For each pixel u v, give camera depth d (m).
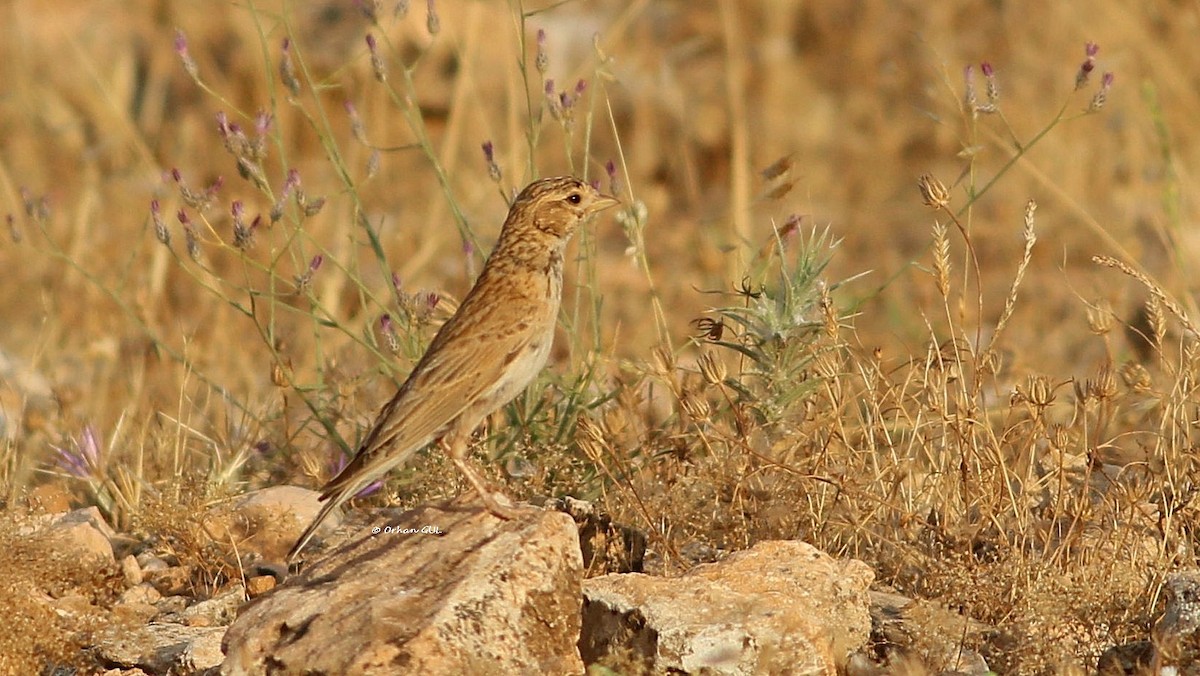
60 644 11.01
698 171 26.34
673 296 21.09
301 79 26.64
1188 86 24.33
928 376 12.74
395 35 26.05
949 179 24.89
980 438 13.19
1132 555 11.54
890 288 21.41
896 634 10.81
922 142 26.16
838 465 12.62
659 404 15.19
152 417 15.71
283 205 13.69
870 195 25.03
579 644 10.37
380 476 12.33
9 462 14.84
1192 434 13.31
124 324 19.22
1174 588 10.49
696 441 12.79
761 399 12.46
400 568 10.25
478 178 24.34
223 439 14.91
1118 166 23.91
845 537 12.16
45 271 20.75
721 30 29.00
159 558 13.15
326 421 14.12
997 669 10.62
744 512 12.23
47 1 28.91
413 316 13.62
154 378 17.39
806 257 12.87
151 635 11.32
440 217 22.70
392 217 23.52
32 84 27.27
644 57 28.45
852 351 13.18
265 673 9.76
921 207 24.53
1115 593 10.95
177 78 27.88
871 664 10.45
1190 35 24.98
